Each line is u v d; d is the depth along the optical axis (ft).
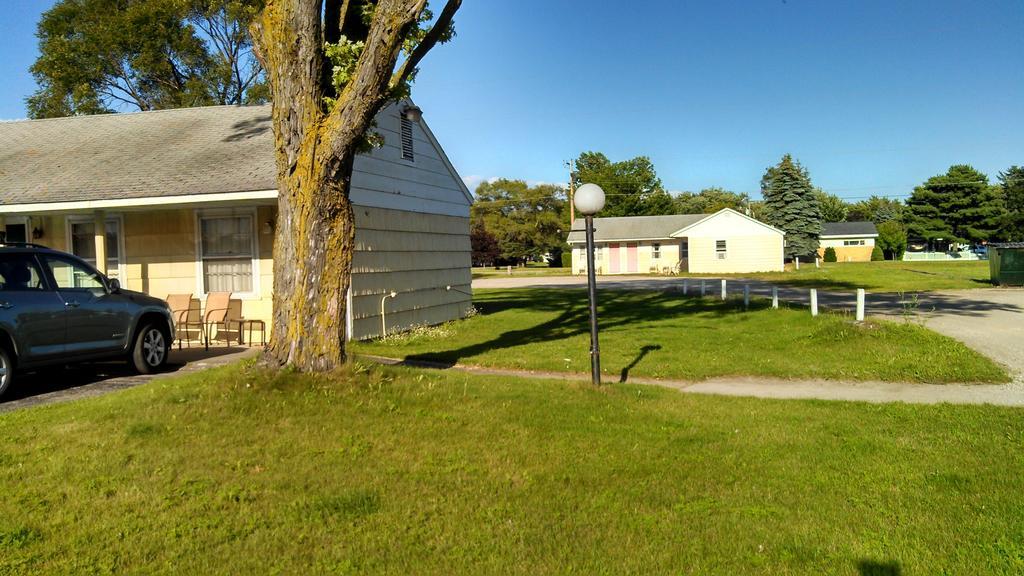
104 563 12.15
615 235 170.50
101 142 48.42
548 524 14.16
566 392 26.03
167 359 34.37
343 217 23.41
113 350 28.63
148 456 16.97
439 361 36.52
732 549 13.10
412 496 15.37
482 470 17.10
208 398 20.94
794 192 180.55
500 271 206.39
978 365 32.96
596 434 20.52
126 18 86.07
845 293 83.66
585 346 42.27
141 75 95.61
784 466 18.02
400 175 48.98
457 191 59.88
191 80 93.50
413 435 19.29
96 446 17.56
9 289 24.85
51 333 25.68
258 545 12.96
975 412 24.34
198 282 42.39
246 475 16.16
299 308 22.99
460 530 13.76
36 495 14.78
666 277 146.00
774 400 27.04
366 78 21.97
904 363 34.12
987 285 92.43
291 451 17.71
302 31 22.49
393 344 42.65
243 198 37.01
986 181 238.27
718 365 35.29
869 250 230.89
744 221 149.38
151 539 13.04
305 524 13.87
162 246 42.91
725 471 17.60
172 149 45.39
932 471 17.57
